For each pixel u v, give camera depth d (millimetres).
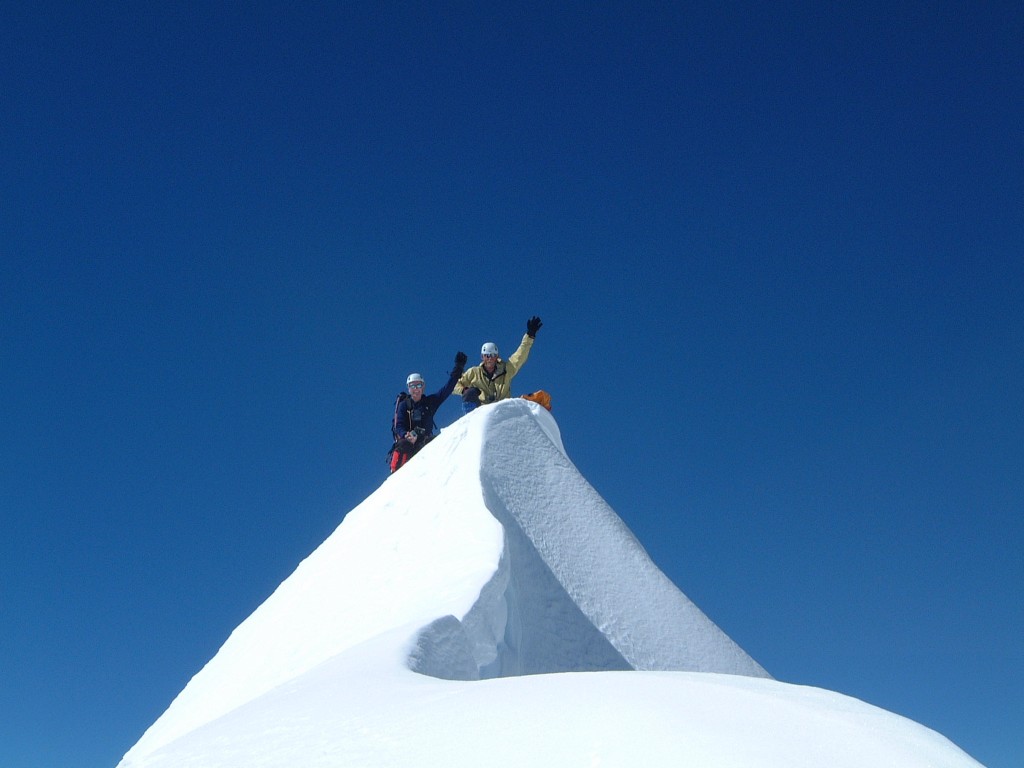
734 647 10047
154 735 10594
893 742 3703
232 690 9836
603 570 10305
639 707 4035
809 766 3418
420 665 6035
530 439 12125
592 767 3516
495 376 15367
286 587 12422
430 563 9461
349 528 12594
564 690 4438
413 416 15148
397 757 3957
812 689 4746
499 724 4070
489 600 8094
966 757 3666
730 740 3641
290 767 4164
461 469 11281
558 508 11016
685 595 10641
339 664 6145
